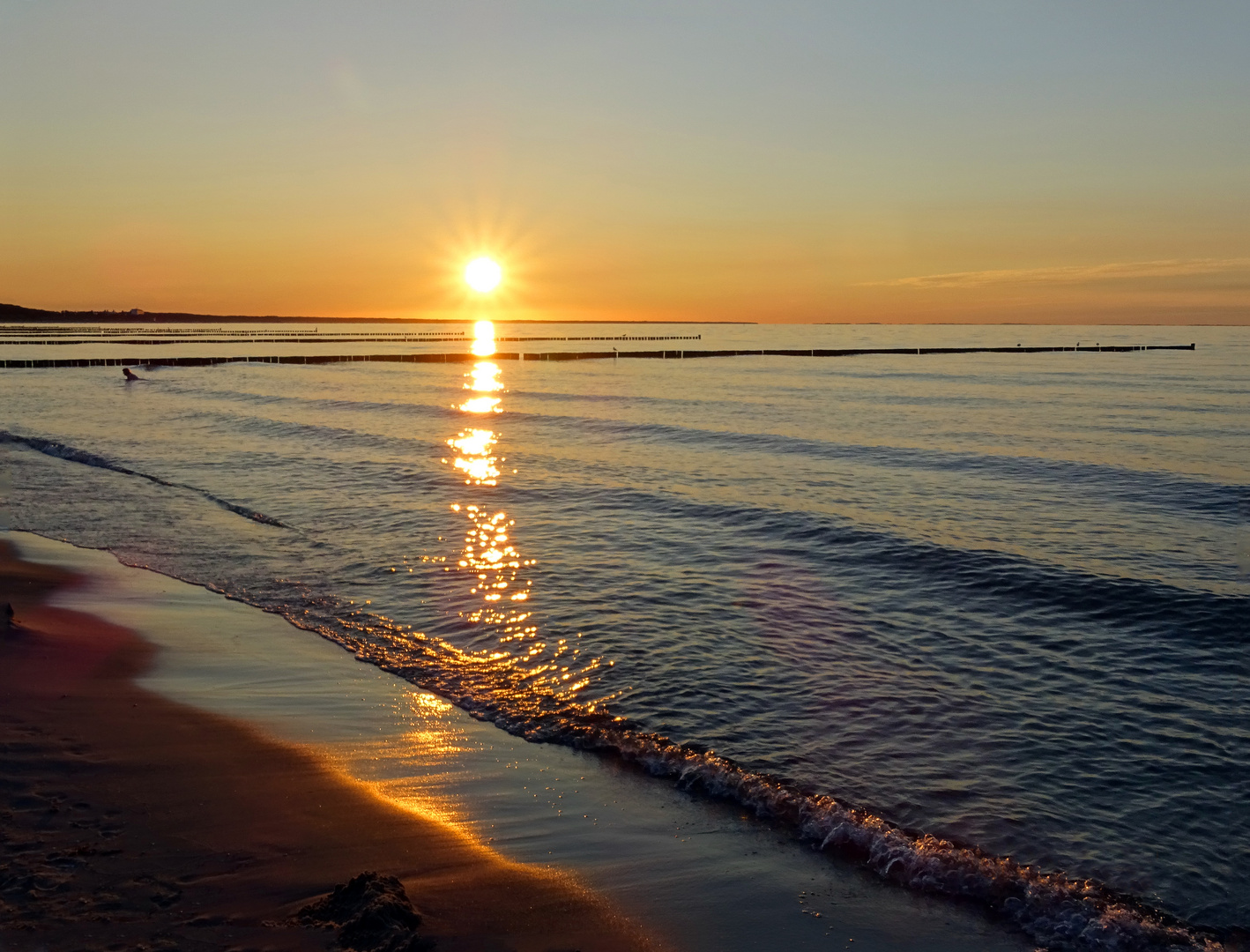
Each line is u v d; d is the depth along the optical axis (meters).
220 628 12.25
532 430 35.94
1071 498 21.84
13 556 15.82
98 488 22.78
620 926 6.07
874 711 9.88
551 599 13.79
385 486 23.27
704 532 18.14
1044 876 6.87
